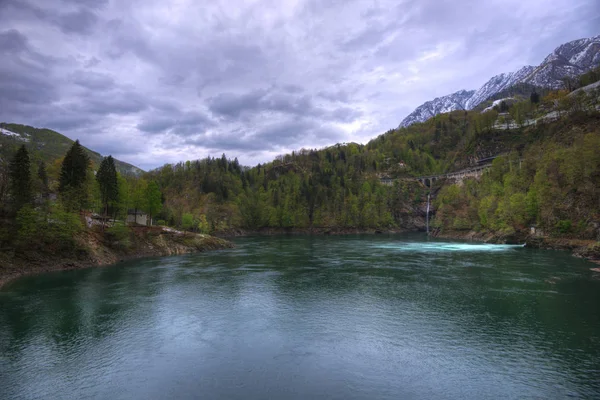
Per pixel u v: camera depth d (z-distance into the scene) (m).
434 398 23.42
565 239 97.94
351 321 38.66
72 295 49.28
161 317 40.06
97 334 34.72
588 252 80.56
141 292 51.22
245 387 24.73
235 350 31.08
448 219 173.38
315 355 30.05
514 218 120.50
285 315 40.78
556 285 53.84
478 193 164.12
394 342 32.81
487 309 42.31
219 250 109.75
